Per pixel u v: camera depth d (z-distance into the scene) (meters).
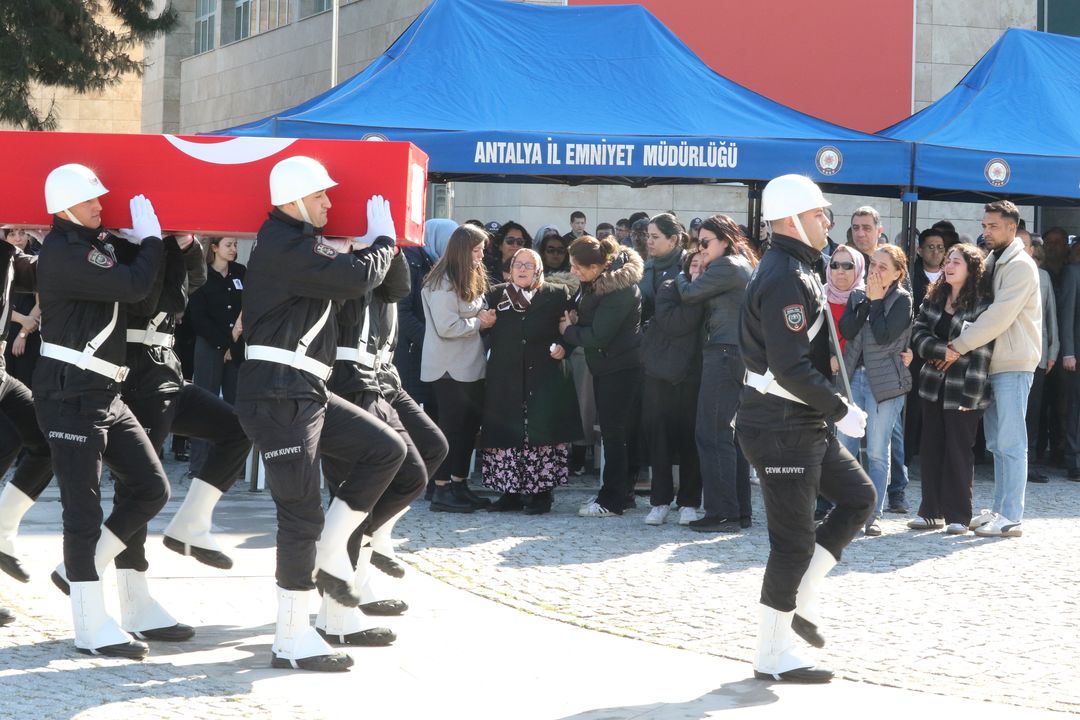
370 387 5.67
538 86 10.38
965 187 9.97
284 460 4.93
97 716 4.34
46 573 6.53
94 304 5.08
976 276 7.96
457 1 11.14
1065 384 10.93
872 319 8.02
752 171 9.62
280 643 5.05
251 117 24.14
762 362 4.89
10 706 4.41
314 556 5.05
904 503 9.04
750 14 17.41
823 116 17.62
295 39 22.47
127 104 34.56
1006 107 11.05
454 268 8.57
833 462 5.02
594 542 7.74
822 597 6.42
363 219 5.25
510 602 6.23
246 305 5.00
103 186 5.19
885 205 17.81
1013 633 5.75
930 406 8.24
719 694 4.79
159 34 24.80
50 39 22.52
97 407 5.09
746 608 6.14
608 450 8.65
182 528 5.77
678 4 17.28
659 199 17.42
